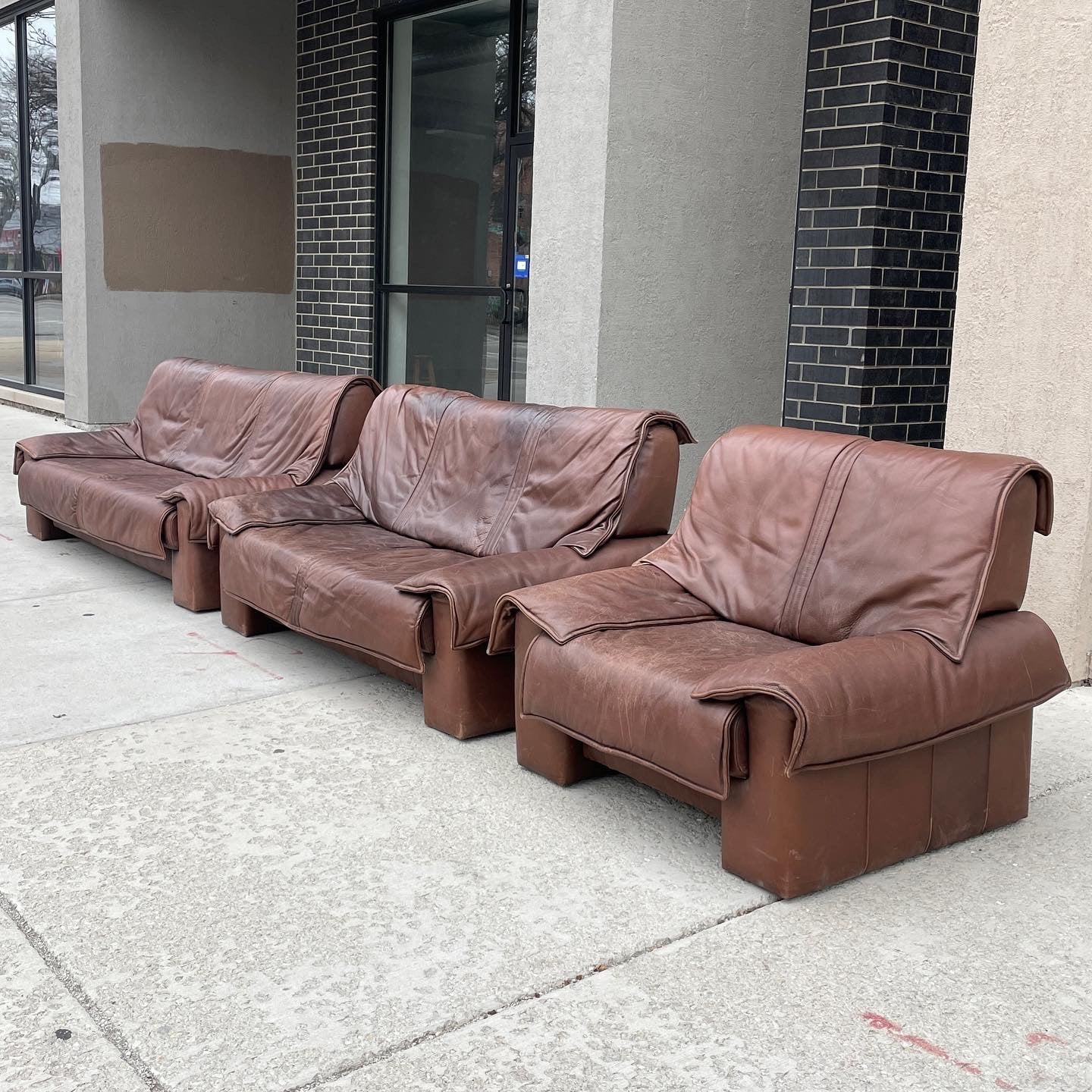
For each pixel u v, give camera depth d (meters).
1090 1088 2.01
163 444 6.00
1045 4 3.74
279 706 3.75
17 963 2.30
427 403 4.61
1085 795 3.21
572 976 2.30
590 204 5.21
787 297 5.98
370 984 2.26
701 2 5.33
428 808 3.04
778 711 2.53
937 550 2.88
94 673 4.01
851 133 5.49
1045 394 3.89
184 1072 1.99
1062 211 3.78
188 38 9.03
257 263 9.66
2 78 10.86
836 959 2.38
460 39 8.23
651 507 3.82
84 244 8.82
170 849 2.78
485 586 3.43
